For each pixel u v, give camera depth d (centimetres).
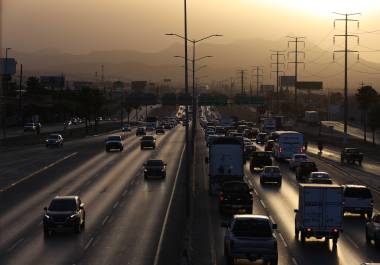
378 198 10312
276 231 7206
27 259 5509
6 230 7150
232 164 10606
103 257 5591
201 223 7694
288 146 17062
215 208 8988
